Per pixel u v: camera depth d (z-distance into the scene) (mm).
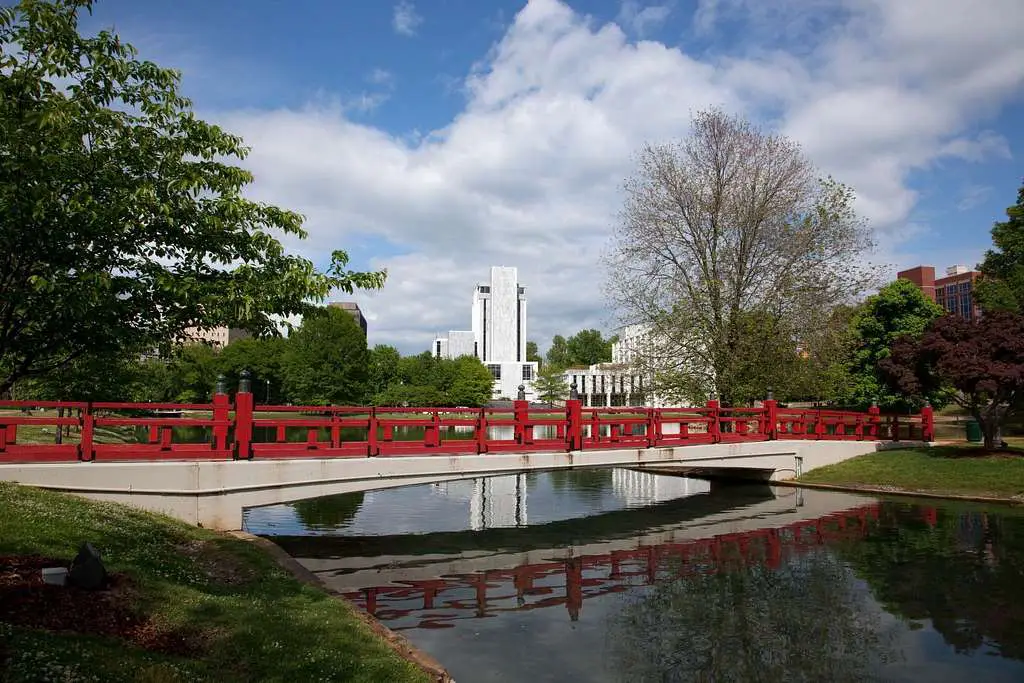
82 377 14742
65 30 10148
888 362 28375
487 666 8781
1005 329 24312
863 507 21062
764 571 13734
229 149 12703
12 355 12469
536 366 127250
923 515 19422
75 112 10000
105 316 11305
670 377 28109
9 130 9289
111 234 10742
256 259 12812
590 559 14867
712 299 28031
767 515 20109
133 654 6172
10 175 9570
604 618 10852
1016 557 14422
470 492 25797
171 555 9953
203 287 11539
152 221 11188
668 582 12992
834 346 26781
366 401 65938
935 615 10930
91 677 5359
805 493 23922
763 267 27812
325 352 61375
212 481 13344
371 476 15297
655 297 28641
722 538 16984
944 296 86938
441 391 84000
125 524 10625
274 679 6418
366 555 15062
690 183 28734
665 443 21344
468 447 17203
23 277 10750
